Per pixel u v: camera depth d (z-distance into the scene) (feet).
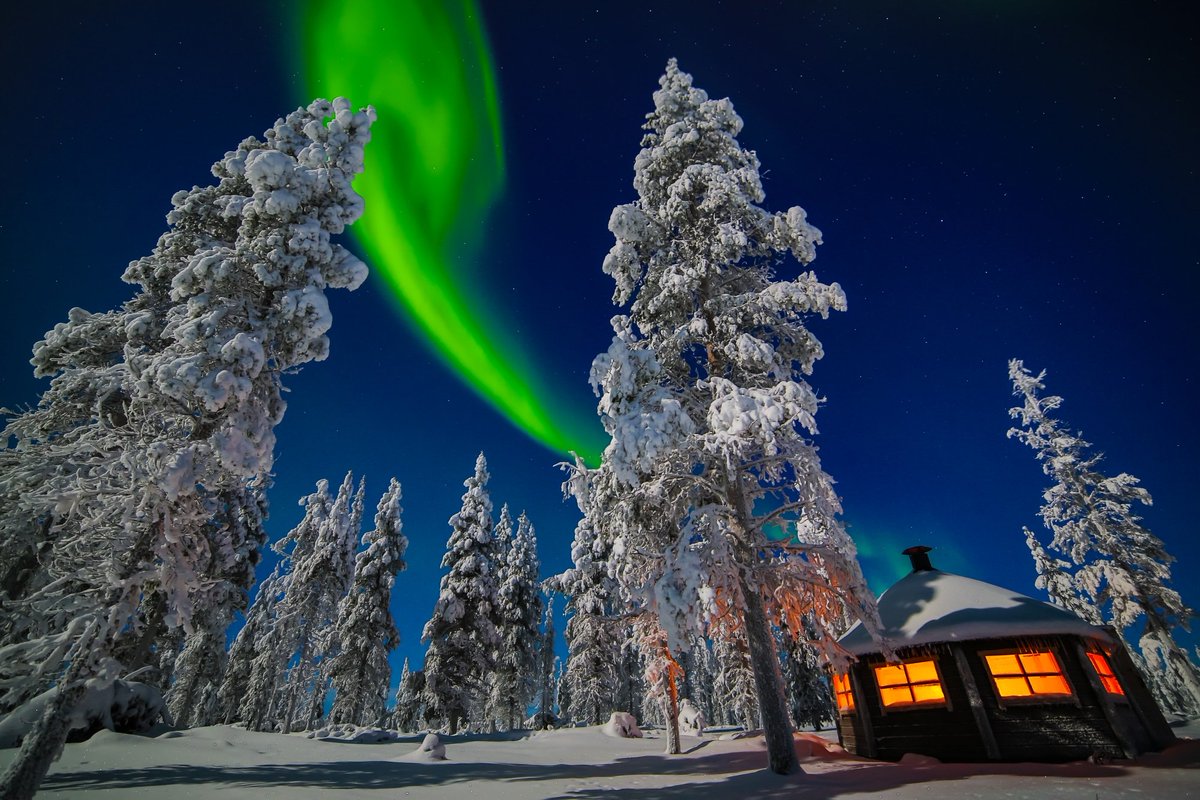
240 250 37.42
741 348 40.91
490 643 99.71
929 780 30.78
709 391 45.27
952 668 42.27
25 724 44.88
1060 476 83.05
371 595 103.19
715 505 39.29
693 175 47.93
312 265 38.75
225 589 66.28
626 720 88.63
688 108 53.78
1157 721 43.09
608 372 39.47
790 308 44.09
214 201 53.42
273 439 35.22
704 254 47.88
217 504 66.54
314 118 43.65
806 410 36.88
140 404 33.17
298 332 36.40
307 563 109.29
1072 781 28.45
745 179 47.03
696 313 47.26
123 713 56.70
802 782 32.12
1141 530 77.46
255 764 43.70
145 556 30.01
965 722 40.29
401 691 128.26
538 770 44.21
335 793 31.58
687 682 175.32
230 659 131.54
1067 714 38.11
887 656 39.96
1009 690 40.27
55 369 54.65
